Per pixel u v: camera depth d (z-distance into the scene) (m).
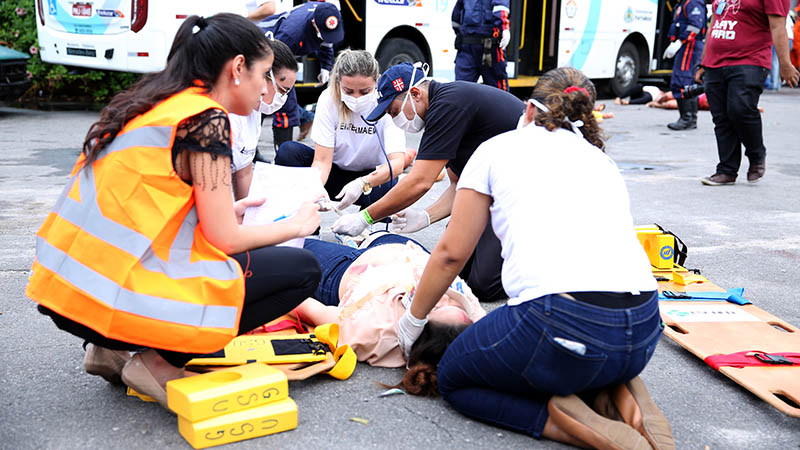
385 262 3.25
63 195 2.31
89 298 2.16
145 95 2.25
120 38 8.67
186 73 2.28
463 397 2.50
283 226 2.47
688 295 3.70
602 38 12.88
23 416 2.48
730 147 6.74
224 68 2.28
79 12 9.00
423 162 3.53
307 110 9.05
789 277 4.26
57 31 9.34
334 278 3.36
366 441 2.39
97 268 2.17
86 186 2.22
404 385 2.74
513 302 2.29
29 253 4.27
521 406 2.41
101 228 2.17
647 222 5.43
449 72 10.70
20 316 3.38
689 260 4.54
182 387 2.32
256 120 3.70
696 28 9.98
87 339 2.34
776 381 2.77
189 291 2.23
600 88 14.25
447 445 2.38
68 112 10.47
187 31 2.30
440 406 2.65
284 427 2.42
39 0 9.49
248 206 2.82
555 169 2.32
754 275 4.28
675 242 4.15
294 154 4.79
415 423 2.52
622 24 13.22
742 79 6.42
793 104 13.93
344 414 2.56
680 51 10.18
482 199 2.40
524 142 2.38
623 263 2.25
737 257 4.62
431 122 3.50
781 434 2.55
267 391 2.40
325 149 4.40
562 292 2.18
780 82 16.98
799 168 7.72
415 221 3.93
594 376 2.23
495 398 2.44
